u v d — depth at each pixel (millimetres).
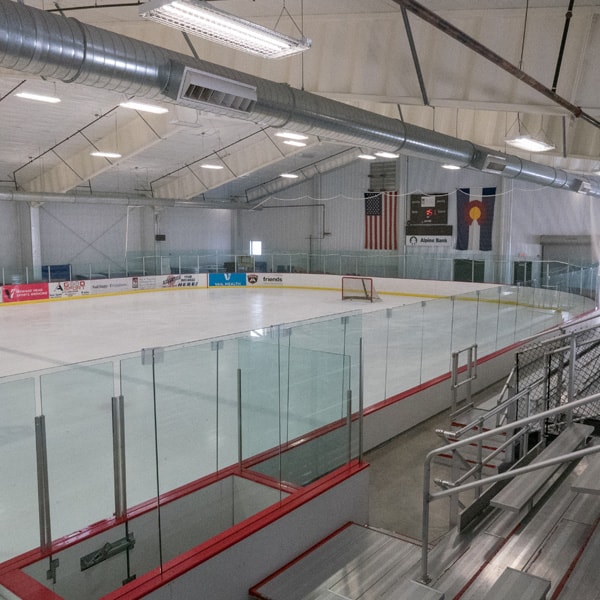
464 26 6887
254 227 31375
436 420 7535
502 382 9281
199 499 4648
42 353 11758
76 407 4598
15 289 20016
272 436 5145
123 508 4109
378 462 6234
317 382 5141
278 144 21797
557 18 6230
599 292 18094
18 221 23297
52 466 4488
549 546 3264
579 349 5727
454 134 14219
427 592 2939
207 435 5266
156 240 27953
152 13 4230
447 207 24688
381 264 24750
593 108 6172
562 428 4723
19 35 5312
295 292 24531
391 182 26219
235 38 4715
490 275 21531
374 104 14734
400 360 8344
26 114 15375
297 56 8656
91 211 25797
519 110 7145
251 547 3965
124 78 6207
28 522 3867
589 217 23641
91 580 3967
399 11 7277
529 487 3562
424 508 3178
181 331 14469
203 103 6648
